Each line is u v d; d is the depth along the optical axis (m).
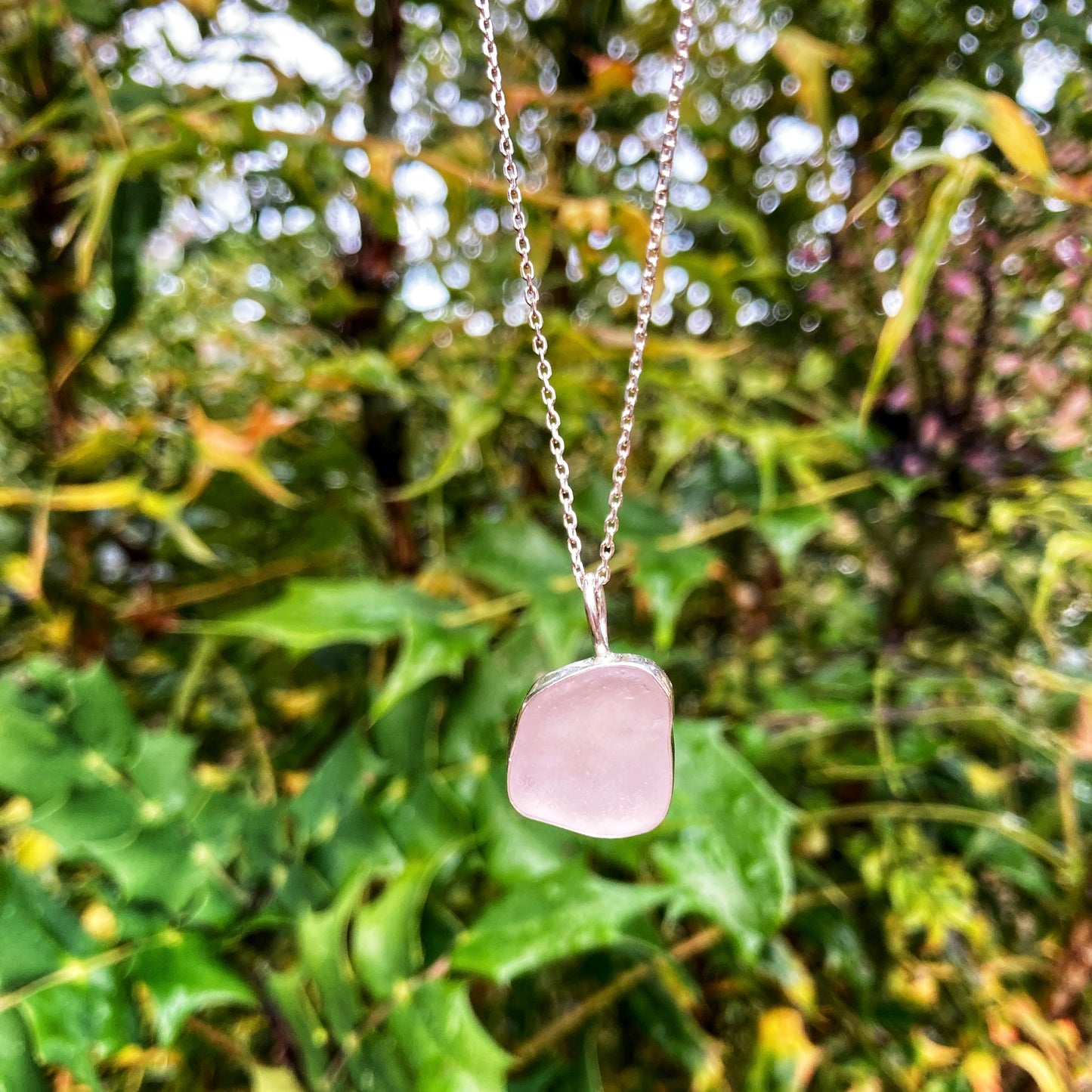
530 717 0.09
